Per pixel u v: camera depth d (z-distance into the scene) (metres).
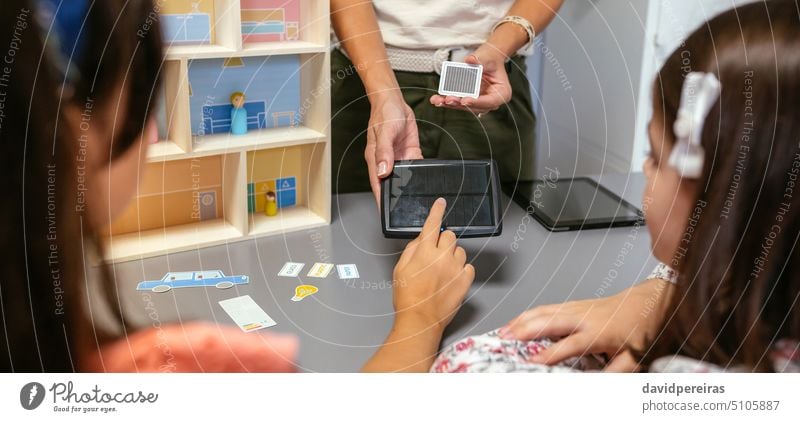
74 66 0.81
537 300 0.82
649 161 0.96
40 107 0.78
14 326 0.78
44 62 0.78
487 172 0.90
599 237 0.97
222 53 0.92
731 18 0.89
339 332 0.77
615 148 1.93
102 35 0.84
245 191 0.98
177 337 0.78
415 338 0.73
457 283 0.79
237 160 0.97
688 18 1.75
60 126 0.79
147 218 0.96
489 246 0.95
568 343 0.76
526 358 0.74
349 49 1.12
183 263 0.91
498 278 0.87
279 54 0.99
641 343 0.81
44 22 0.78
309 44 1.00
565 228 0.99
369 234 1.02
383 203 0.88
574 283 0.86
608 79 1.96
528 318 0.78
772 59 0.84
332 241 0.99
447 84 1.04
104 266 0.83
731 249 0.86
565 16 1.97
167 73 0.91
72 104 0.81
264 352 0.76
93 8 0.82
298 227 1.03
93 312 0.80
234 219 1.00
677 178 0.92
